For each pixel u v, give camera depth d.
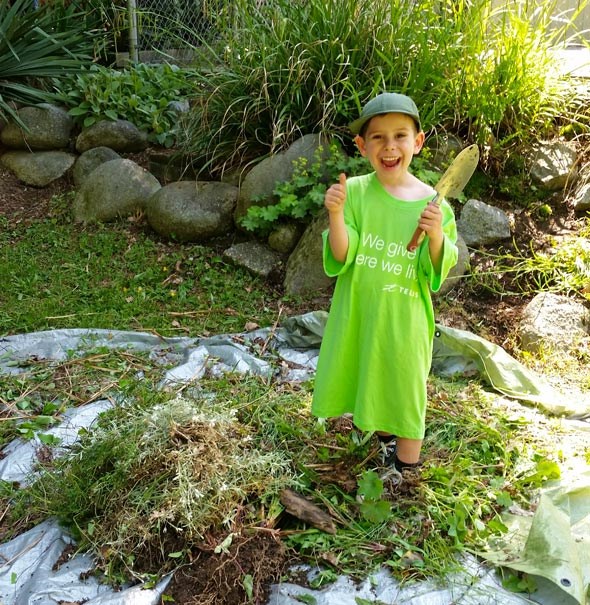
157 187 5.18
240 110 5.00
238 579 2.19
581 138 4.88
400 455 2.58
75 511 2.43
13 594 2.22
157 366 3.53
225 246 4.75
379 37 4.73
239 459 2.50
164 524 2.30
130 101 5.73
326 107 4.66
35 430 2.99
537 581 2.20
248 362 3.51
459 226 4.47
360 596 2.17
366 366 2.42
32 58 5.79
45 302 4.19
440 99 4.65
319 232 4.27
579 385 3.44
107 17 6.36
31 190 5.63
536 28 5.04
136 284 4.43
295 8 4.93
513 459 2.81
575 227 4.49
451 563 2.27
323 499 2.51
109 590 2.21
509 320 3.94
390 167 2.35
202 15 6.55
